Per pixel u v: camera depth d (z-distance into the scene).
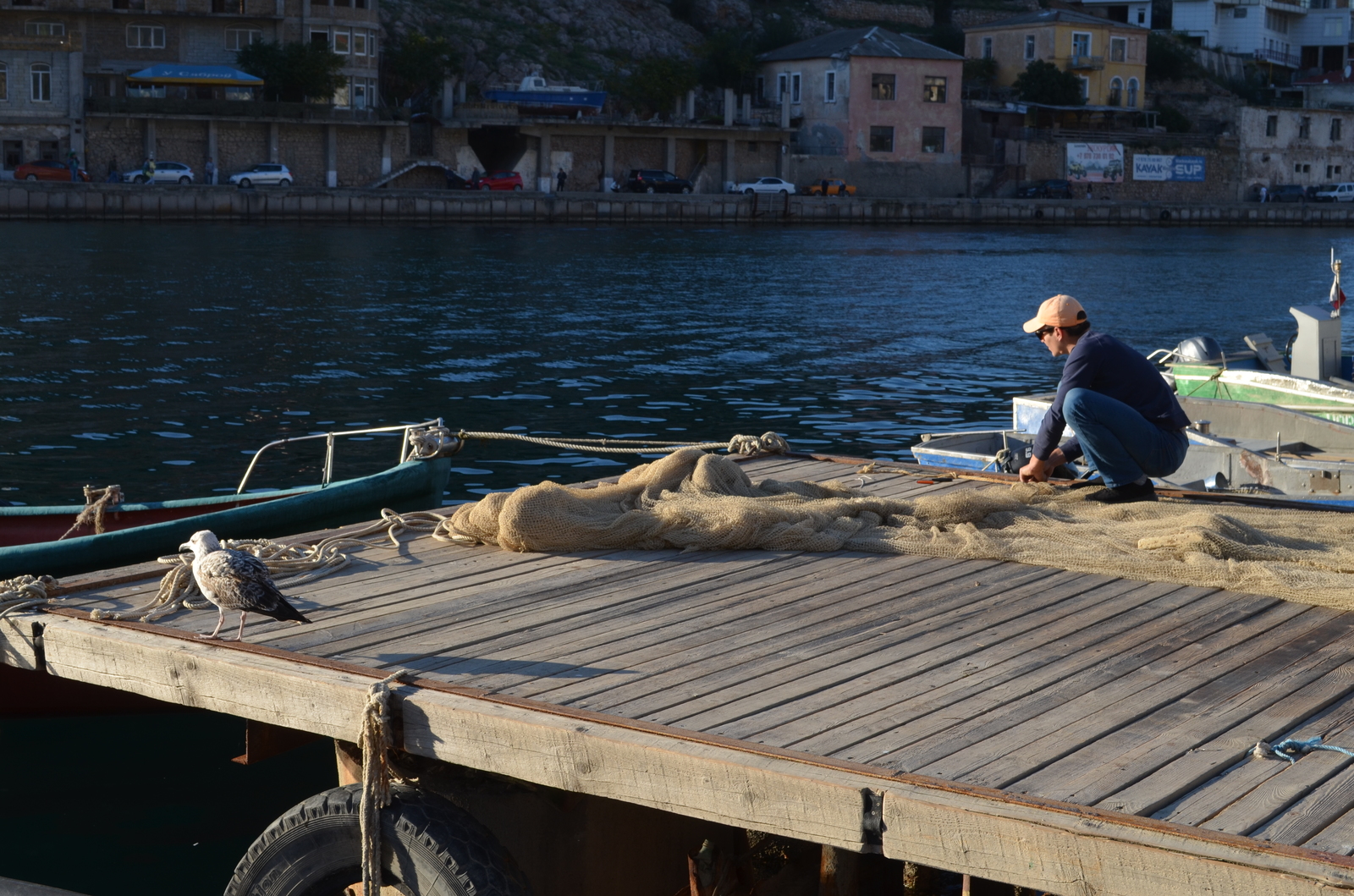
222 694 5.12
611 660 5.21
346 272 42.44
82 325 28.69
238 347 26.30
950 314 34.69
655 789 4.28
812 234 69.25
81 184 61.78
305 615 5.78
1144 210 84.25
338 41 73.88
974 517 7.48
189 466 16.45
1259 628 5.70
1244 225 86.00
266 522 9.36
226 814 7.12
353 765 5.39
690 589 6.27
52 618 5.63
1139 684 4.97
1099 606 6.02
